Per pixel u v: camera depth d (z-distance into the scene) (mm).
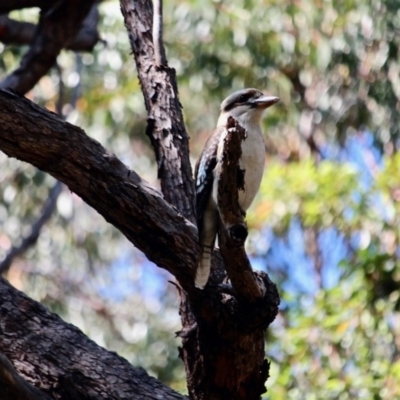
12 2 9914
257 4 15492
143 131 16594
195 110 16578
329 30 15227
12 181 15430
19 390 6098
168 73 7727
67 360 7320
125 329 18859
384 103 15258
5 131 6277
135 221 6453
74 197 17891
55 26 9969
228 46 15625
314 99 16484
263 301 6000
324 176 13477
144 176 17219
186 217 7195
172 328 18094
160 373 16984
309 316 12023
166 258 6477
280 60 15820
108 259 18766
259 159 7062
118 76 16203
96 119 16094
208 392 6355
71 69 15039
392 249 12195
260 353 6230
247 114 7777
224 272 6598
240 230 5562
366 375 11258
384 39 14711
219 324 6047
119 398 7172
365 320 11828
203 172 6734
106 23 14914
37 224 12664
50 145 6332
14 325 7473
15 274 17641
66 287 18391
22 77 10117
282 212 13695
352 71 15188
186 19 15695
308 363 11758
